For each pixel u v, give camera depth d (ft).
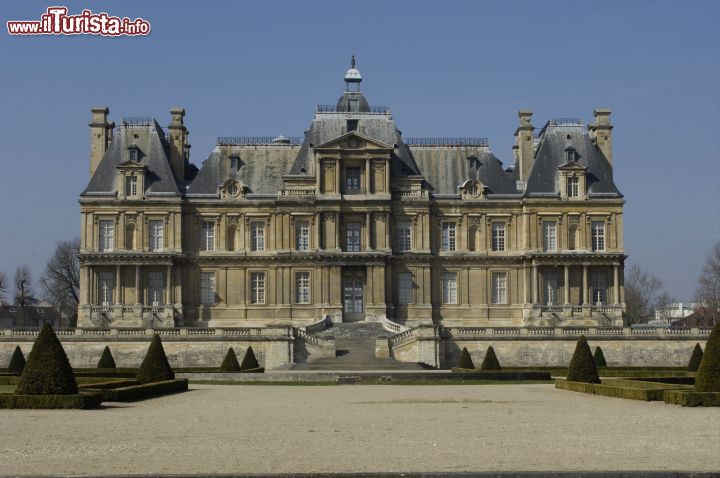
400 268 374.63
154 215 370.12
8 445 114.42
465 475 95.40
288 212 373.61
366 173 371.56
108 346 313.73
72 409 161.17
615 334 325.83
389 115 391.24
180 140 387.55
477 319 375.86
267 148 390.01
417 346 309.42
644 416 147.43
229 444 115.55
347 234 373.81
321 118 387.96
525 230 375.04
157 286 371.35
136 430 128.98
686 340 327.26
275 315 372.38
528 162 390.83
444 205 379.35
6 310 617.62
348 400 181.88
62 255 536.83
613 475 95.45
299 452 109.40
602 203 375.04
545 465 100.48
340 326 350.02
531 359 323.57
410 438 120.88
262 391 210.38
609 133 387.34
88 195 368.27
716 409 159.63
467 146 394.73
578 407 165.17
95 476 93.86
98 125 380.99
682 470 96.73
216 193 378.53
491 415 150.00
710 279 526.98
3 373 280.72
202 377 256.52
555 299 374.22
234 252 374.43
